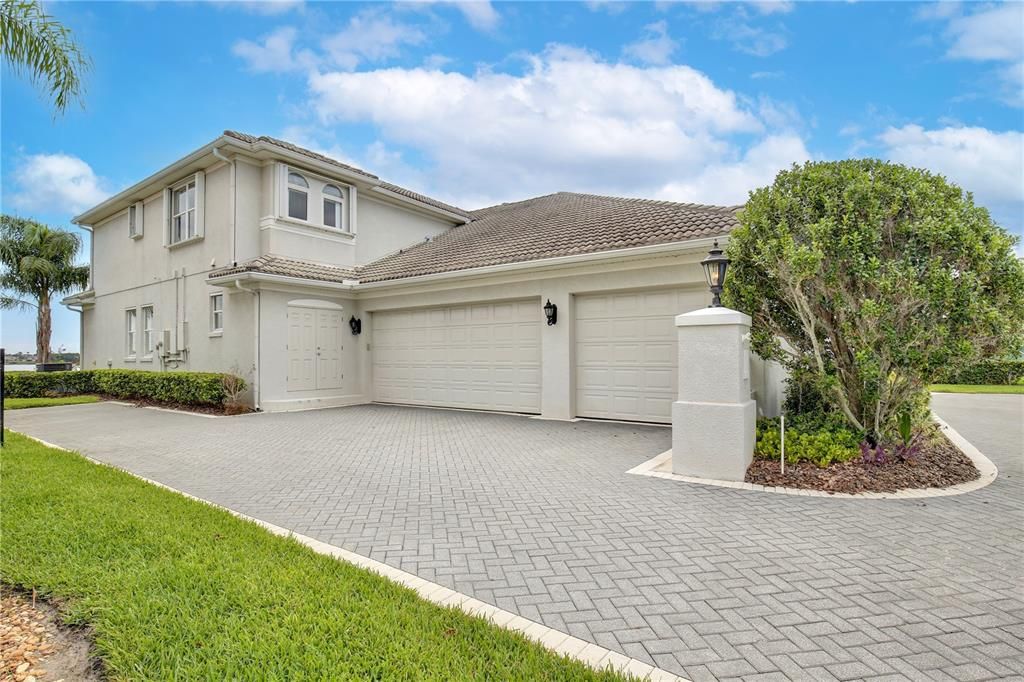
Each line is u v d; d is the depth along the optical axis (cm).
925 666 270
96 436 977
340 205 1625
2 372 834
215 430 1038
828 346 688
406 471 693
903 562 396
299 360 1393
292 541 423
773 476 626
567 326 1132
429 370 1410
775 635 298
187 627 292
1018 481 629
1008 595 344
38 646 293
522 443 882
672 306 1034
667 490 591
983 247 562
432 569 388
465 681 244
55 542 416
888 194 604
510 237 1467
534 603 336
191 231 1573
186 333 1572
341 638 278
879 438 664
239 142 1371
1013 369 2212
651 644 289
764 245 648
